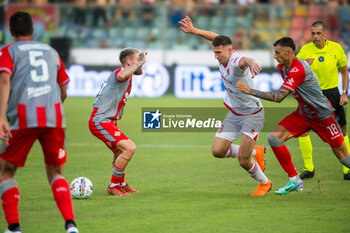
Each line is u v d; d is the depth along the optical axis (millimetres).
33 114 16281
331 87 27953
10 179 16797
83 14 79438
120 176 23438
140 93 73250
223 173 28797
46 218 19406
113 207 21094
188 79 72375
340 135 23219
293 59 22016
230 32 79125
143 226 18234
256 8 78500
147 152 35969
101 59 79562
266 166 31031
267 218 19234
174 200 22375
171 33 79562
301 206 21172
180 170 29641
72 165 31047
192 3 86125
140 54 23672
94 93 73625
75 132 44844
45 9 78438
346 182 26188
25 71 16516
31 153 35438
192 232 17469
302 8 77500
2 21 77000
